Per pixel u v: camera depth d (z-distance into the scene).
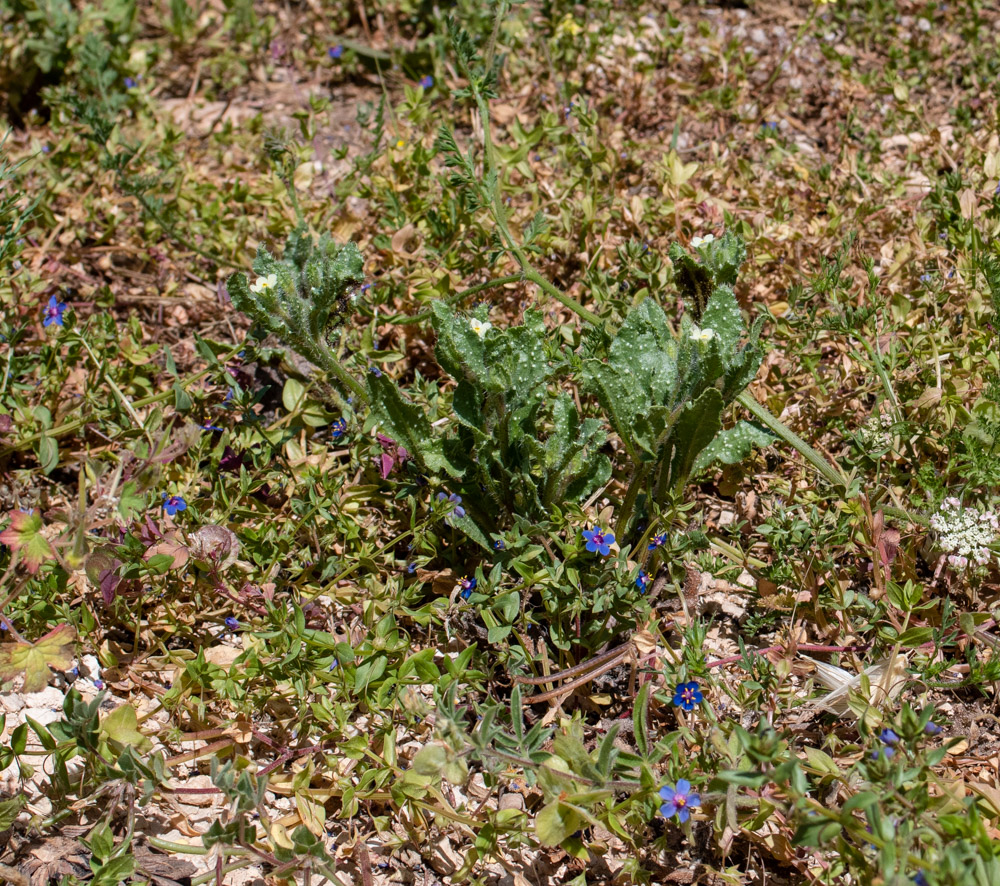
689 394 0.66
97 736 0.60
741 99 1.02
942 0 1.12
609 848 0.62
